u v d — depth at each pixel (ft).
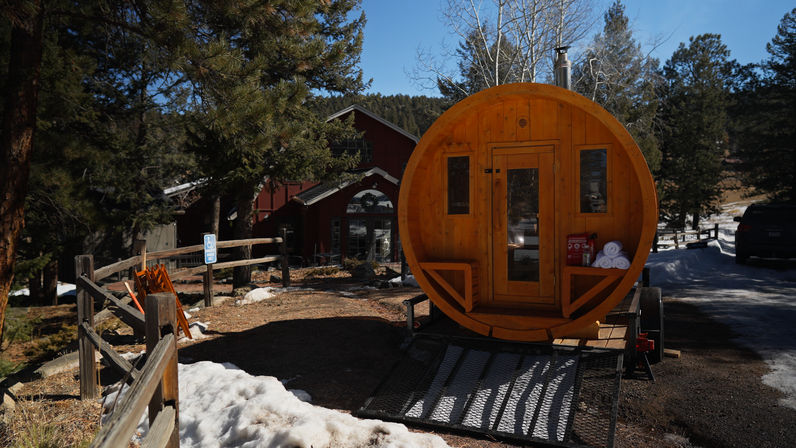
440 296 19.60
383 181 81.10
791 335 25.57
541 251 19.02
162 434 8.38
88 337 16.53
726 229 104.53
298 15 29.30
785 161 102.32
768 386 18.42
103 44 46.57
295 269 69.92
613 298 17.03
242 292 39.52
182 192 69.21
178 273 29.32
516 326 18.31
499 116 19.56
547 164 18.90
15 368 21.09
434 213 20.56
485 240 19.90
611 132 17.60
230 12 26.76
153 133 53.93
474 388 16.63
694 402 17.13
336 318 27.53
